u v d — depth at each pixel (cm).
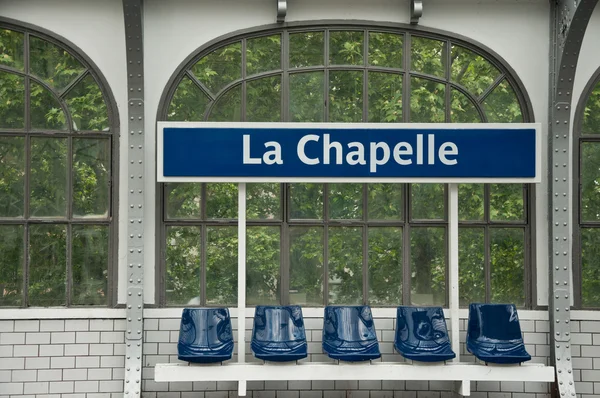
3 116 680
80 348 673
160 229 684
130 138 668
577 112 697
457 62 702
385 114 700
